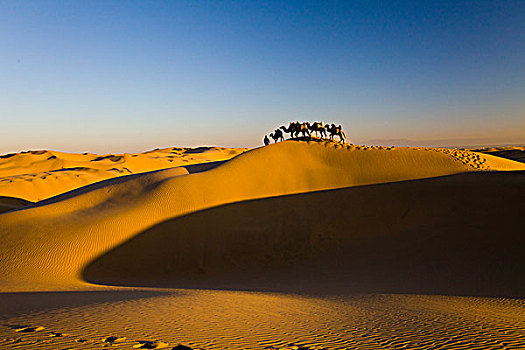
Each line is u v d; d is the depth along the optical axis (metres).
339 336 7.88
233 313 9.98
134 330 7.56
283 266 23.50
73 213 29.88
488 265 19.84
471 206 26.88
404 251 22.92
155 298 12.13
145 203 30.20
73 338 6.59
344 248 24.64
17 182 76.31
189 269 23.33
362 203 29.81
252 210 29.73
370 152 39.81
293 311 10.68
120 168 112.94
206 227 27.23
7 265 21.23
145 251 24.47
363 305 12.02
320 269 22.34
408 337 7.87
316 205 30.17
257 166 36.31
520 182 29.50
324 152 39.59
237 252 25.11
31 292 14.57
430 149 42.31
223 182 33.72
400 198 29.86
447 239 23.36
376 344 7.30
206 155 170.12
